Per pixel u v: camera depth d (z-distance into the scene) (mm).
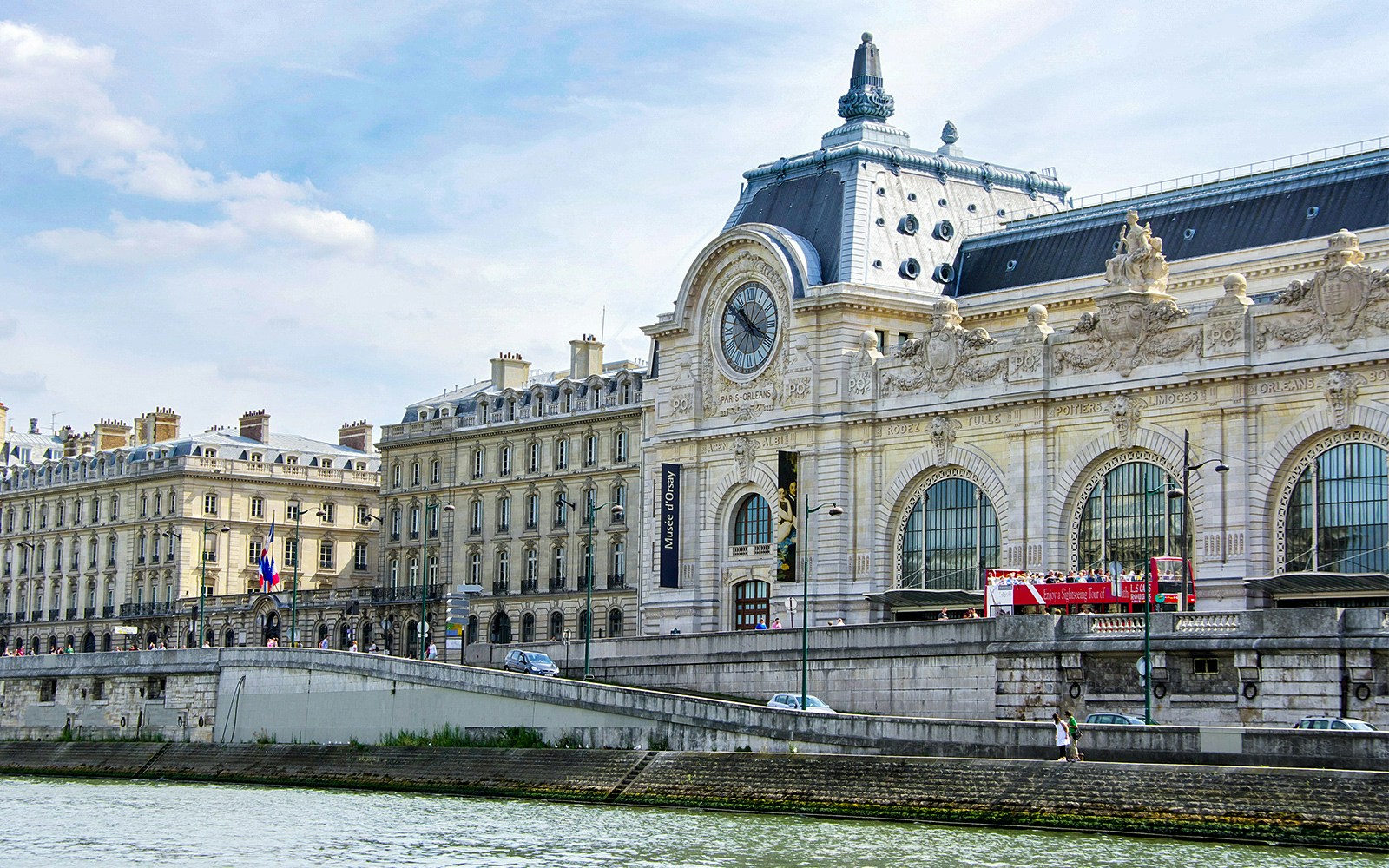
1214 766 67750
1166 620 80562
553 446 153500
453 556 161500
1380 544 93188
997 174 130875
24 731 122625
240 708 109188
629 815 79688
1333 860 61906
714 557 122438
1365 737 64875
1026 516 106062
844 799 76500
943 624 87125
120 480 188125
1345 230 99188
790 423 117312
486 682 94688
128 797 95000
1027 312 114500
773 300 120062
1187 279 107500
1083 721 80812
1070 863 62844
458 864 68062
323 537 188500
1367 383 93688
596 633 146750
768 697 94438
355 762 98438
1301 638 76250
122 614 185000
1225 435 98375
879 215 121875
